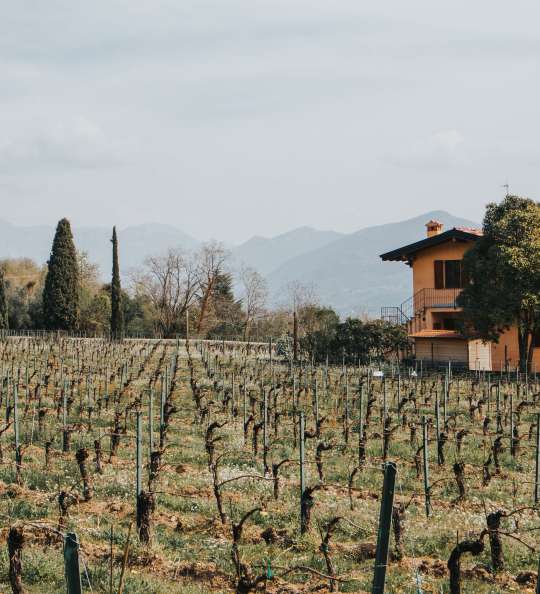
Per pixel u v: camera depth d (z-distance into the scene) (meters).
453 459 28.25
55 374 42.75
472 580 15.69
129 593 13.57
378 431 33.41
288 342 67.19
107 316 92.81
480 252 55.16
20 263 110.38
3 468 23.19
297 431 31.03
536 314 53.84
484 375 53.12
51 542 16.25
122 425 31.50
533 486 24.88
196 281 98.88
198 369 53.06
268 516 19.33
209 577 14.99
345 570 15.76
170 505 19.97
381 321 62.19
